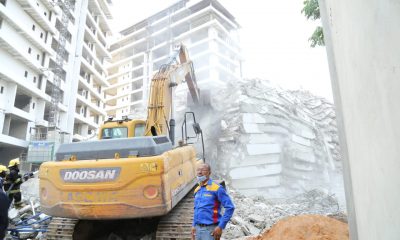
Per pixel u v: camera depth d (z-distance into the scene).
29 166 27.27
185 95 26.06
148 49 78.25
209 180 4.11
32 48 33.81
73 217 4.91
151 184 4.77
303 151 22.09
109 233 6.37
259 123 20.45
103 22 58.38
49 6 36.72
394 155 1.32
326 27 2.87
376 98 1.53
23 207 8.84
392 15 1.26
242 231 7.77
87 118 49.09
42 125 34.22
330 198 15.14
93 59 52.38
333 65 2.75
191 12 75.06
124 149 5.18
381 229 1.53
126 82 79.38
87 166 5.02
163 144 5.57
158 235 5.36
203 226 3.85
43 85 35.66
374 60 1.51
